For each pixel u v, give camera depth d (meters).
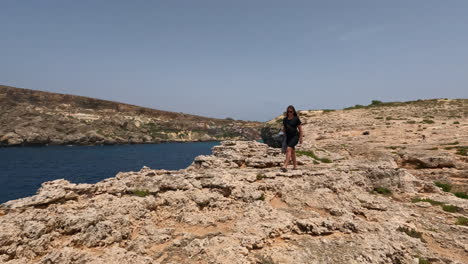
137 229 7.76
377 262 6.20
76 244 6.46
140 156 78.62
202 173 11.88
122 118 143.12
